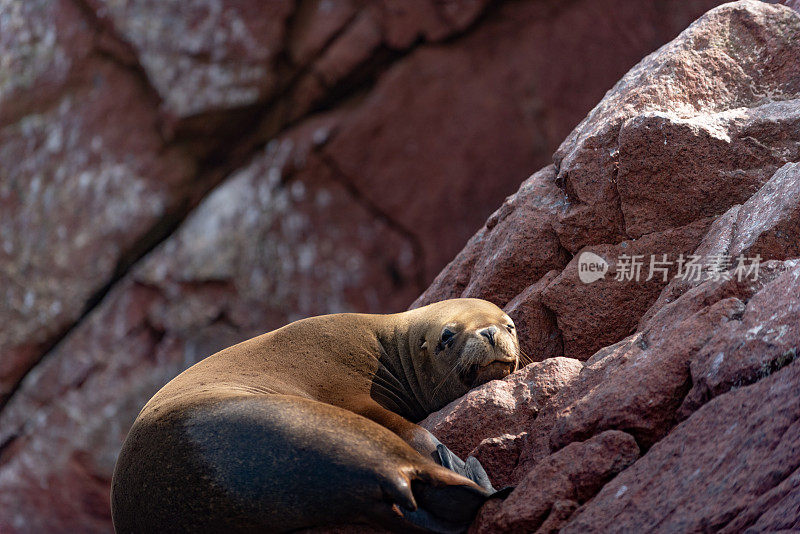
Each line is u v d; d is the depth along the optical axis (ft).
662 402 33.88
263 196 128.88
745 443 28.66
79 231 127.65
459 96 130.82
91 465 124.36
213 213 128.57
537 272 51.65
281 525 33.45
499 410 40.01
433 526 33.12
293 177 129.90
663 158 46.75
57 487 125.49
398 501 32.48
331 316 48.21
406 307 132.26
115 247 127.44
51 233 127.75
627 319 47.91
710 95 50.39
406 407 46.78
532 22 130.93
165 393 40.75
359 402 41.88
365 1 128.26
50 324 127.44
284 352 44.86
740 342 32.40
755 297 34.27
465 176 132.05
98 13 126.82
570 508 31.86
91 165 128.36
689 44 51.26
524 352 49.73
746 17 51.83
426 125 130.82
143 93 129.59
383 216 132.26
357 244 131.03
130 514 36.55
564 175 50.55
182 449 35.14
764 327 32.19
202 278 126.82
